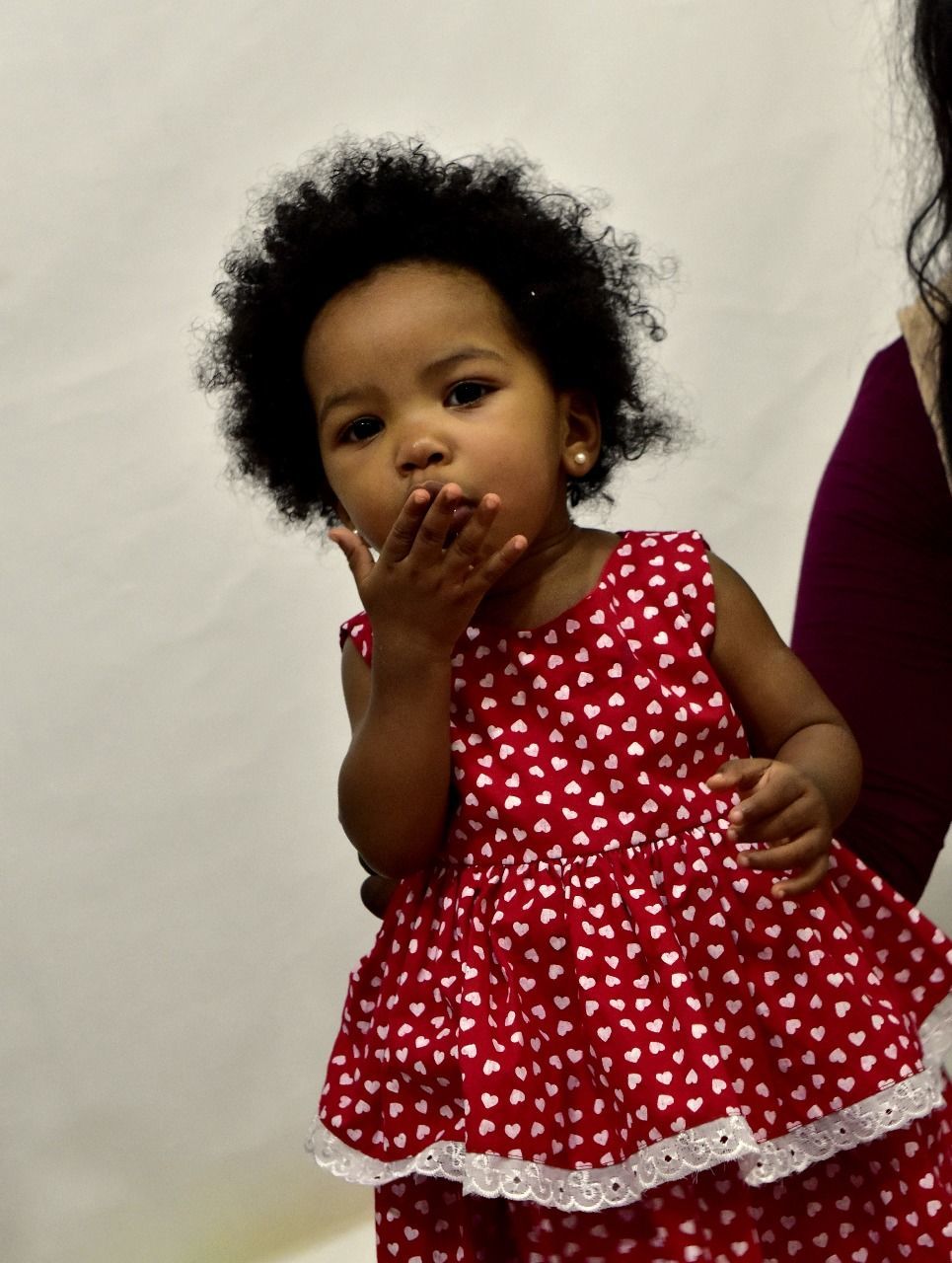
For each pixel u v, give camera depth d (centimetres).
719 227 255
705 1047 124
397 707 131
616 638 137
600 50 247
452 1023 131
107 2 226
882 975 138
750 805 126
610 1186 125
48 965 234
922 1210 133
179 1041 239
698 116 253
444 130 238
